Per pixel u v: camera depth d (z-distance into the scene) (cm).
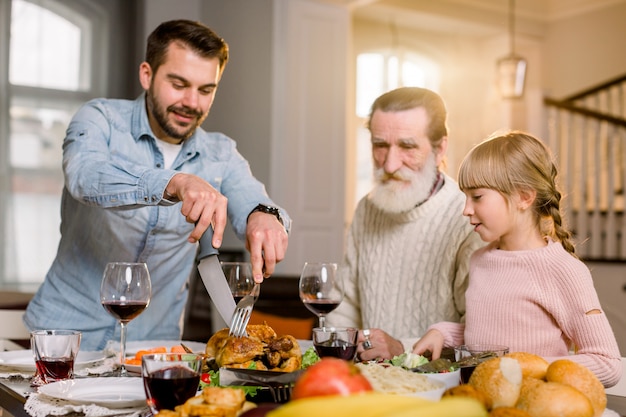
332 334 128
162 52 204
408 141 193
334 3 598
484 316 159
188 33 203
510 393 96
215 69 208
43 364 140
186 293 235
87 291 217
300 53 583
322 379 78
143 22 636
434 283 198
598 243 627
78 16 642
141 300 151
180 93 205
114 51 654
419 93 197
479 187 159
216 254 146
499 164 156
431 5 728
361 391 78
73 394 125
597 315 145
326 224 596
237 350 128
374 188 203
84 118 207
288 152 576
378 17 738
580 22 777
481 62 808
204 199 147
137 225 211
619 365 140
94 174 173
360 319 221
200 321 470
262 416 91
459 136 795
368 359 162
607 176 627
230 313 142
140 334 223
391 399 73
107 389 128
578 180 649
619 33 745
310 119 588
